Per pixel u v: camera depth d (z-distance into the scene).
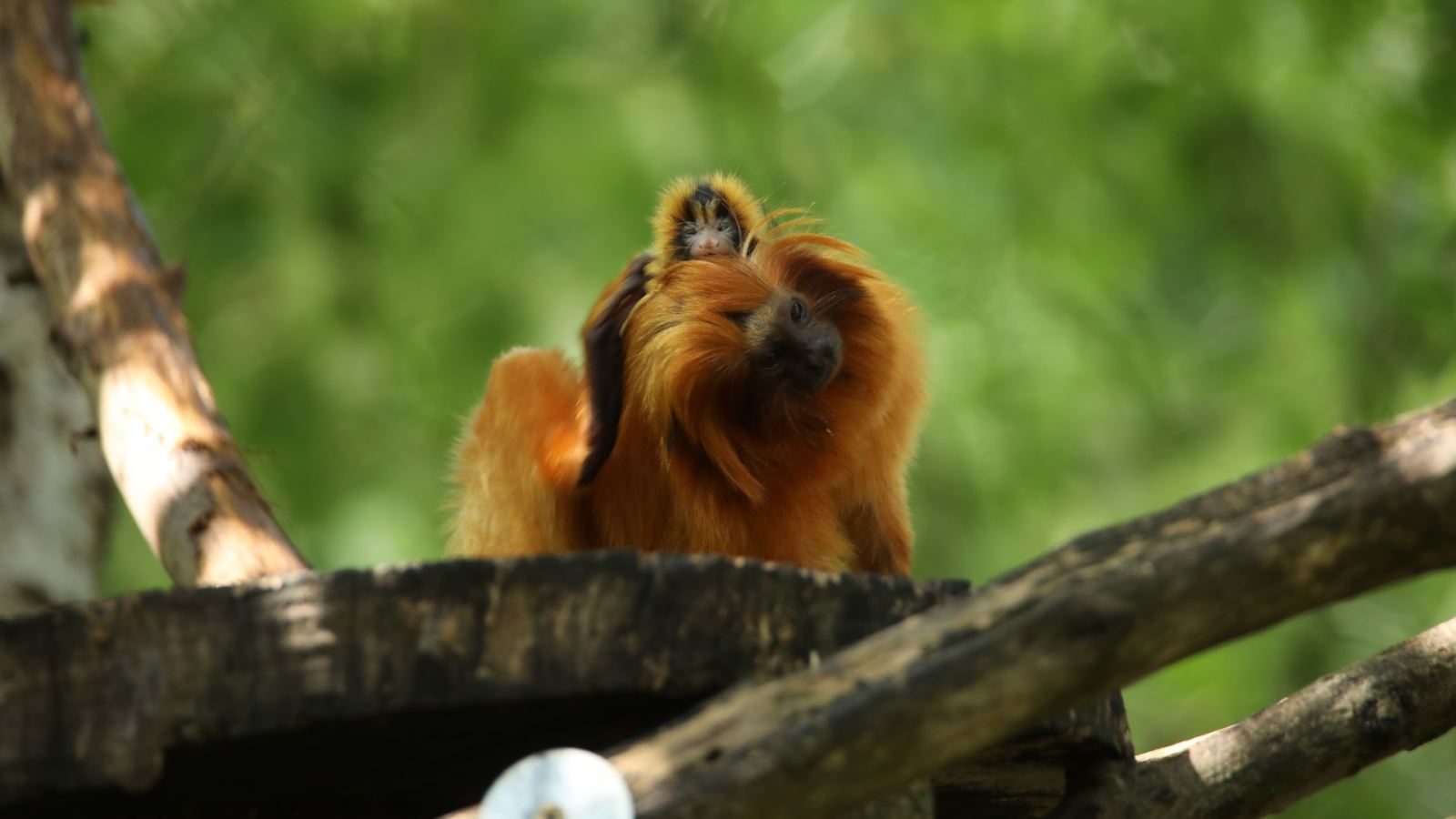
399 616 9.53
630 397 15.07
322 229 28.61
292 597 9.55
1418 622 31.38
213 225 28.22
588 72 29.94
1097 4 30.53
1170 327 31.98
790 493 15.20
